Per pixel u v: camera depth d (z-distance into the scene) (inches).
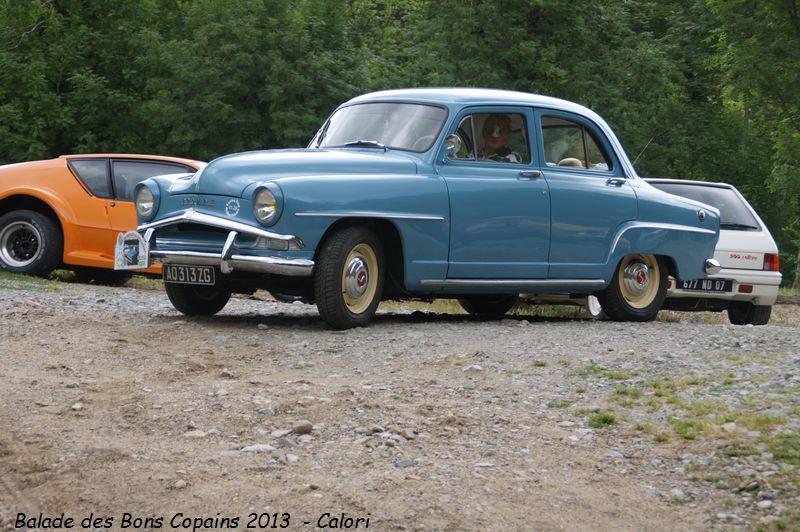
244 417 264.8
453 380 311.3
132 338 368.5
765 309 618.5
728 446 250.8
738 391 294.0
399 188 399.2
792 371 313.1
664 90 1517.0
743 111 1857.8
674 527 214.5
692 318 703.7
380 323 425.4
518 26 1389.0
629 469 242.8
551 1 1401.3
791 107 1349.7
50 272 632.4
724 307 615.8
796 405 276.4
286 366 329.4
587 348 360.5
